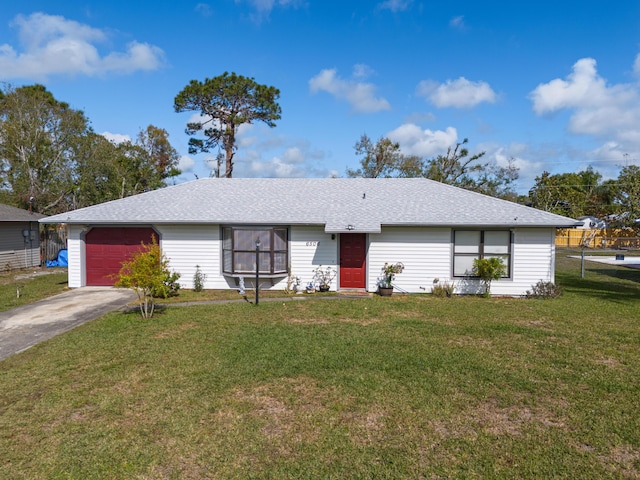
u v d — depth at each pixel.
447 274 14.03
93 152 32.03
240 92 28.58
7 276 18.25
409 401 5.27
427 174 37.44
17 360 6.88
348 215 14.37
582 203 46.50
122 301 12.38
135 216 14.55
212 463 3.96
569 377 6.09
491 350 7.38
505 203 15.04
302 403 5.21
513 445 4.27
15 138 29.33
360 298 13.00
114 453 4.11
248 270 14.17
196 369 6.36
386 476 3.76
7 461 3.99
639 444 4.29
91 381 5.93
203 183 18.28
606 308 11.41
